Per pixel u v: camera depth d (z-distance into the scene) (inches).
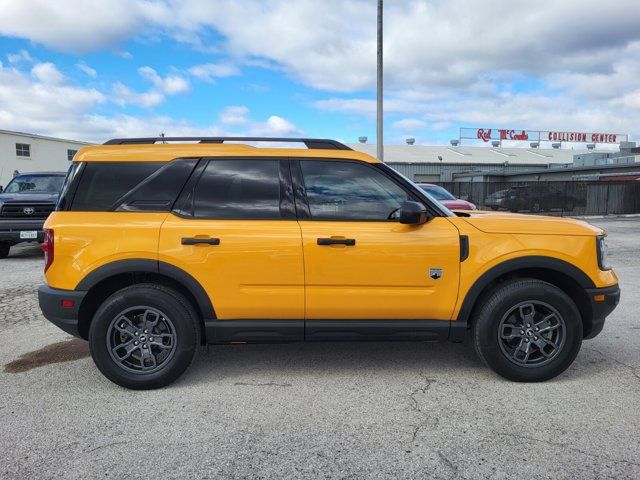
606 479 103.3
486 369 164.7
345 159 154.9
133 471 107.0
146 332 148.1
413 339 151.7
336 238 145.0
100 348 145.3
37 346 191.5
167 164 152.4
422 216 143.9
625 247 479.8
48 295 145.9
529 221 154.6
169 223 146.4
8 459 111.8
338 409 136.1
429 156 1673.2
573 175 1262.3
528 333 150.7
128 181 151.1
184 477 104.9
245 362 172.1
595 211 958.4
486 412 133.6
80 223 145.8
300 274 145.8
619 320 221.6
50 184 466.0
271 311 148.0
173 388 150.5
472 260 147.4
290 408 136.7
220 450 115.3
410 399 142.1
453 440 119.3
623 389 147.7
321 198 152.2
